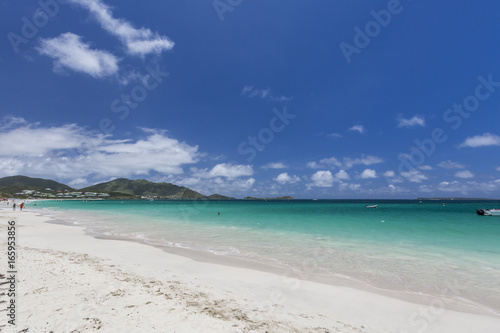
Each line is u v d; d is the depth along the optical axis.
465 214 49.41
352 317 7.07
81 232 22.09
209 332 5.52
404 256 13.68
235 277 10.11
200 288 8.50
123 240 18.23
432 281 9.98
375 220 35.03
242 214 48.00
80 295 6.97
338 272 11.02
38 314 5.72
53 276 8.42
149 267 10.91
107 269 9.95
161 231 23.41
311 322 6.54
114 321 5.68
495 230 23.97
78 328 5.25
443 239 18.95
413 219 36.97
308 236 20.34
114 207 79.88
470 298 8.49
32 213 47.31
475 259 13.03
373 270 11.27
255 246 16.34
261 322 6.25
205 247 16.02
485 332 6.52
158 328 5.53
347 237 19.84
